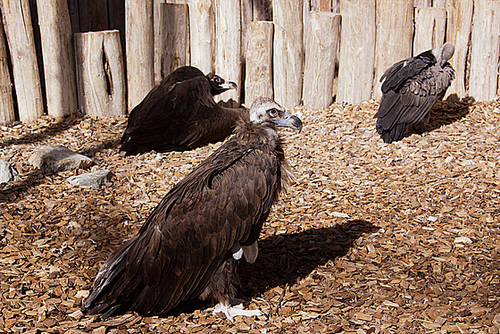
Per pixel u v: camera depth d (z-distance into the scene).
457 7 8.96
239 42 8.62
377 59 8.98
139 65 8.41
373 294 4.38
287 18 8.51
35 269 4.72
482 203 5.94
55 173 6.65
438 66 7.69
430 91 7.57
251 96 8.79
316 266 4.83
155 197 6.22
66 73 8.14
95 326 4.00
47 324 4.02
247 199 3.87
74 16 9.57
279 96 8.87
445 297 4.32
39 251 5.01
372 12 8.62
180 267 3.85
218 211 3.80
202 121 7.54
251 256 4.09
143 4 8.17
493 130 7.99
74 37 8.12
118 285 3.92
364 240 5.24
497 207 5.84
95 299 3.94
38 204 5.91
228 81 8.33
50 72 8.06
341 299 4.33
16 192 6.13
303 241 5.25
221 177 3.84
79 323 4.04
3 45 7.83
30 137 7.69
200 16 8.52
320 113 8.67
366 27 8.65
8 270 4.67
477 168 6.80
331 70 8.70
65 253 5.01
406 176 6.69
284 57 8.66
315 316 4.12
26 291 4.41
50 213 5.73
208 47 8.64
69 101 8.27
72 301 4.30
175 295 3.92
